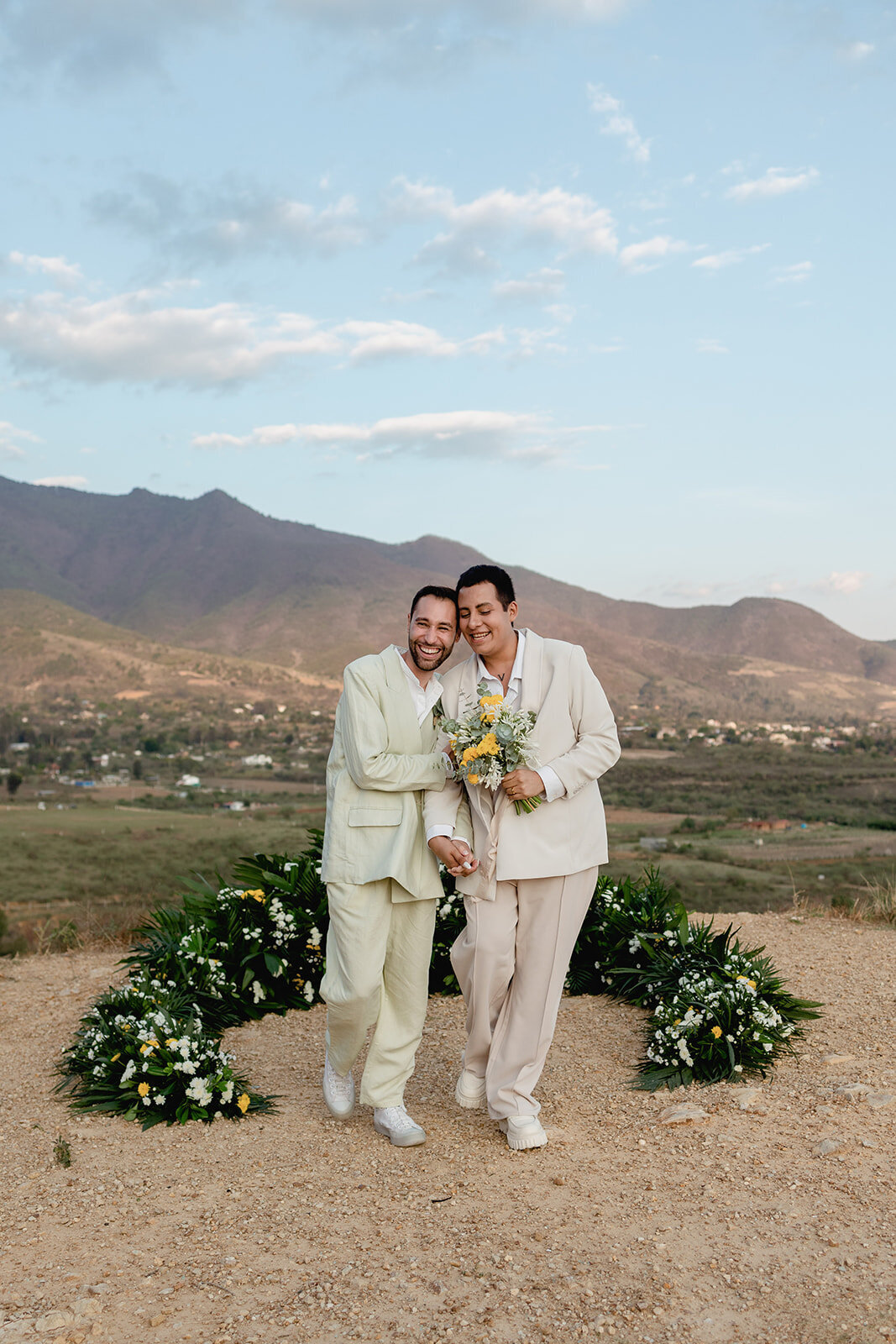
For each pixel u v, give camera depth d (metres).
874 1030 4.14
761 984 4.28
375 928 3.13
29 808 74.50
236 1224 2.60
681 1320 2.06
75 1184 2.92
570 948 3.20
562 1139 3.15
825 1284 2.17
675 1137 3.12
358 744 3.08
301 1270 2.33
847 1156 2.88
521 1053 3.12
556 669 3.20
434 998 5.02
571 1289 2.20
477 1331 2.04
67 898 25.55
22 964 6.25
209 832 48.97
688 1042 3.80
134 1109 3.52
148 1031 3.74
